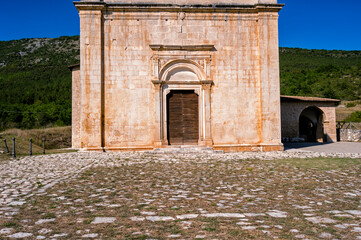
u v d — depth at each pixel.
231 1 20.67
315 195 8.00
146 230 5.08
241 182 9.80
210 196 7.80
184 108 20.62
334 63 110.12
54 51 143.00
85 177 10.59
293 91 70.75
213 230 5.07
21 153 20.11
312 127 35.00
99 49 19.58
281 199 7.52
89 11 19.67
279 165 13.50
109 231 5.04
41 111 59.16
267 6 20.14
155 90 19.91
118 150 19.53
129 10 20.06
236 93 20.39
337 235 4.87
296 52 136.62
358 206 6.85
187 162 14.51
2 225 5.36
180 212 6.23
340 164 13.74
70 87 83.50
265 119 20.09
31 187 8.86
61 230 5.10
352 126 37.72
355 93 70.44
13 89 81.62
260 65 20.25
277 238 4.70
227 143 20.17
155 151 18.83
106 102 19.78
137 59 20.05
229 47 20.52
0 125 52.59
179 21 20.39
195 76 20.55
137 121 19.84
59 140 32.81
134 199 7.44
